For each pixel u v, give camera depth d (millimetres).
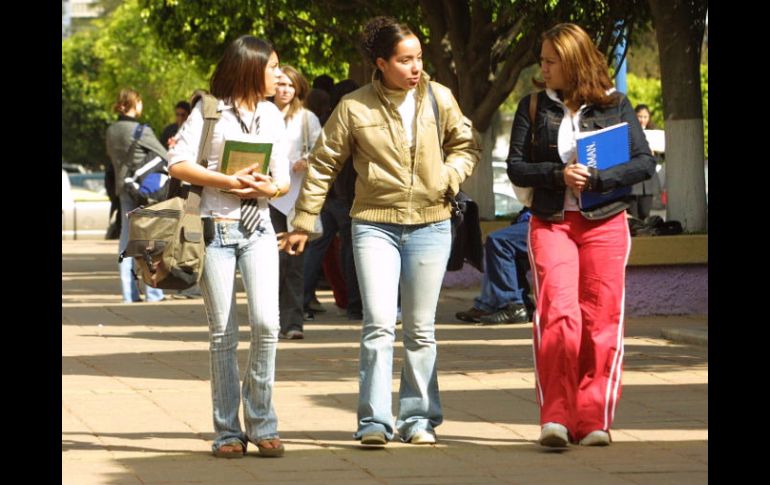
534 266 18438
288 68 29578
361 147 18344
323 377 24734
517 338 30312
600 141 18047
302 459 17703
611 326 18484
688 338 29000
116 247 78188
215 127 17438
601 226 18391
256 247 17672
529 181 18344
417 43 17953
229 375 17844
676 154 36125
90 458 17719
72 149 171375
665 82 36312
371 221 18391
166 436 19234
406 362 18828
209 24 63406
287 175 18016
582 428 18516
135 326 34094
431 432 18734
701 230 36031
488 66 44469
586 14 37125
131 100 38719
